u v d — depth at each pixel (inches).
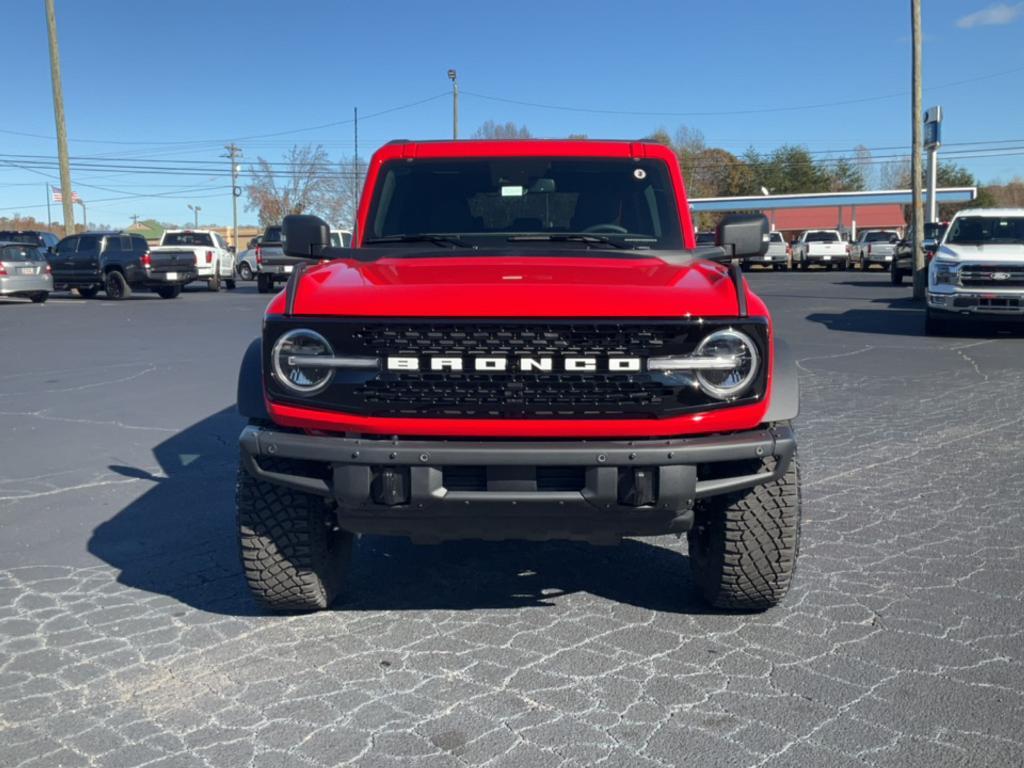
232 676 150.9
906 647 159.3
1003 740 130.0
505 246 197.9
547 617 174.6
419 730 133.6
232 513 245.0
